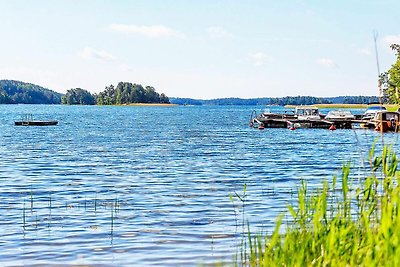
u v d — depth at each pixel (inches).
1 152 2187.5
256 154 2082.9
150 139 2987.2
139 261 614.2
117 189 1171.3
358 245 311.4
